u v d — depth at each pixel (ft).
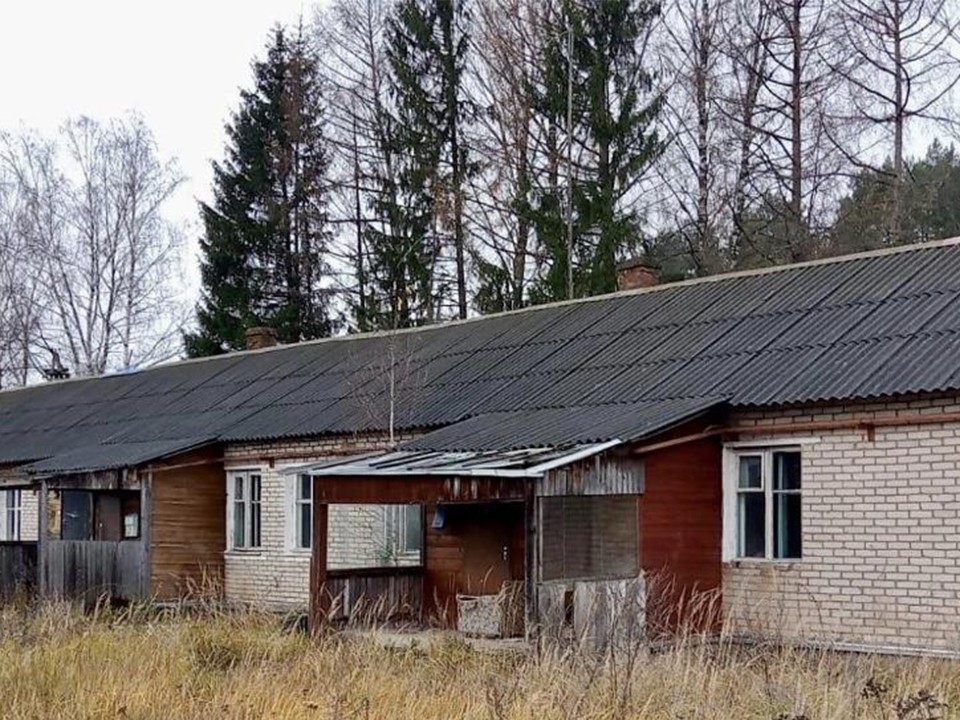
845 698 32.73
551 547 55.52
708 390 51.44
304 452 69.00
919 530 44.88
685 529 49.37
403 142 126.93
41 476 74.38
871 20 107.86
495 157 119.65
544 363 63.62
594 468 47.01
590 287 105.29
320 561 54.44
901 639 44.98
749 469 50.49
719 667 36.78
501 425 55.77
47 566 72.79
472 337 74.23
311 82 144.56
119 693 36.76
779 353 52.42
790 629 47.78
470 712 33.14
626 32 114.83
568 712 31.96
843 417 47.11
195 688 37.76
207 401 82.94
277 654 44.04
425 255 127.44
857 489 46.68
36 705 35.86
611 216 107.55
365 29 135.54
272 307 142.41
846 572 46.70
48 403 102.01
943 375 44.45
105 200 163.43
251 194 145.07
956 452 44.16
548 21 116.37
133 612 58.29
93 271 161.99
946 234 119.85
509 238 119.14
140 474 71.26
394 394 65.46
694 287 66.74
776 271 63.62
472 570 58.44
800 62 111.65
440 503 54.03
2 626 48.98
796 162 111.14
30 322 161.17
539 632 42.88
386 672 38.70
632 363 58.44
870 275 57.47
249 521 73.10
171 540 71.67
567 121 112.06
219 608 60.80
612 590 46.26
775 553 49.47
